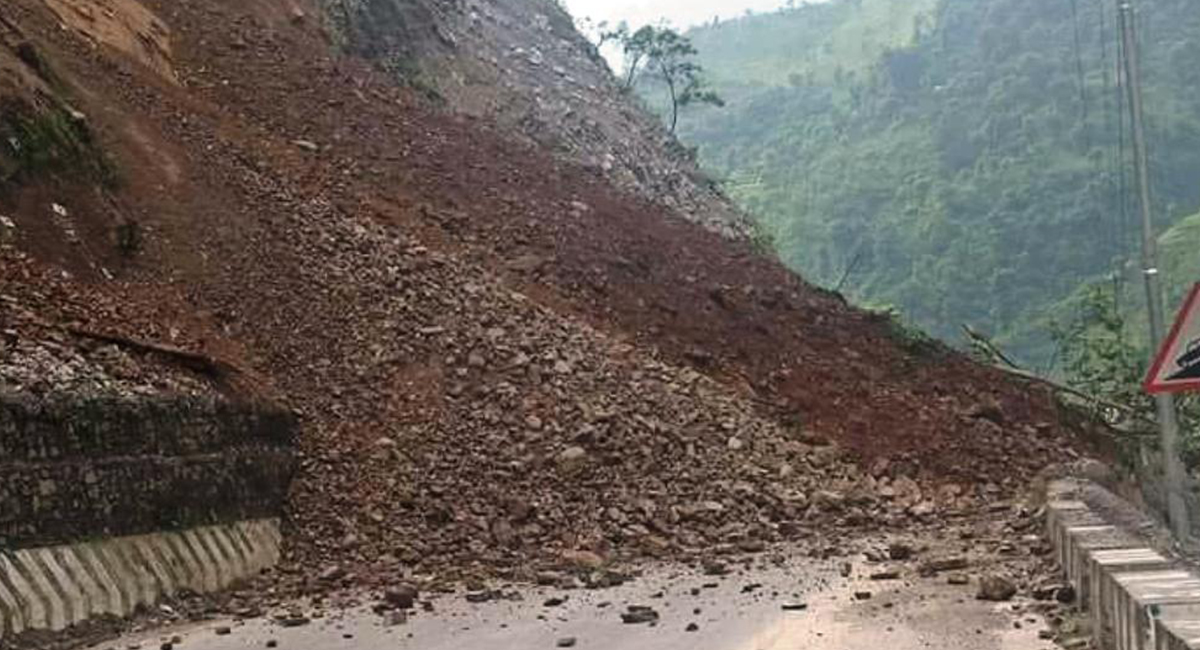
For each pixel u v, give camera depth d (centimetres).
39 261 1684
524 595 1421
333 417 1898
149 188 2105
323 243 2308
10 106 1816
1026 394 3080
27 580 1173
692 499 1978
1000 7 10069
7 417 1205
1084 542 1138
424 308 2255
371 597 1412
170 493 1425
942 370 3098
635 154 5038
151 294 1856
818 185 9431
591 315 2627
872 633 1142
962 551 1656
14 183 1748
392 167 2925
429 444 1916
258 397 1711
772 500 2053
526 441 1988
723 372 2625
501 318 2323
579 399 2153
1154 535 1198
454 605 1357
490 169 3219
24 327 1458
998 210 7712
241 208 2264
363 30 4066
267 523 1614
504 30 5316
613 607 1332
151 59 2684
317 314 2103
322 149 2841
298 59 3238
